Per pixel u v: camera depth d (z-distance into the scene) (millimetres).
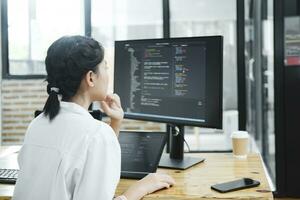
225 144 4719
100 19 4504
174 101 1673
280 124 3422
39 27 4523
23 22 4535
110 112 1545
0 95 4555
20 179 1235
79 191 1122
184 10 4562
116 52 1857
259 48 4590
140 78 1777
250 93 4730
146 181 1340
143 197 1289
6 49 4555
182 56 1635
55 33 4512
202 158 1778
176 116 1670
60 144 1162
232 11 4688
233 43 4578
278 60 3402
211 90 1550
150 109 1754
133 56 1795
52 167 1152
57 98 1234
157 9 4523
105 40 4543
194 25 4730
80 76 1215
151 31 4559
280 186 3436
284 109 3414
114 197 1274
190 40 1603
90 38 1266
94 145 1143
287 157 3418
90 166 1128
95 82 1249
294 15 3344
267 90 4016
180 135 1746
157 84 1724
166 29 4324
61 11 4469
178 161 1716
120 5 4527
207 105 1565
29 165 1213
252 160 1769
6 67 4574
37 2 4500
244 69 3760
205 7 4793
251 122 4832
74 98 1254
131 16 4555
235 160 1773
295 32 3355
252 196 1276
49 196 1146
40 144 1204
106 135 1175
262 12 4332
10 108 4586
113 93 1750
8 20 4531
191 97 1617
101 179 1126
